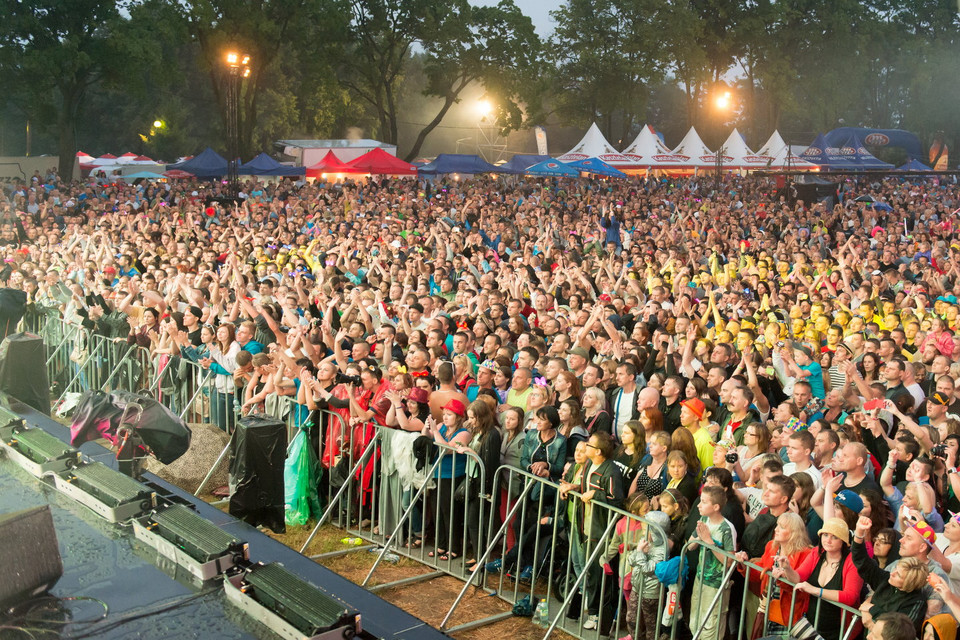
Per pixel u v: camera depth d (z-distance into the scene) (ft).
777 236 98.43
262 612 17.61
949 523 19.17
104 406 25.44
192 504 24.12
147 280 45.62
